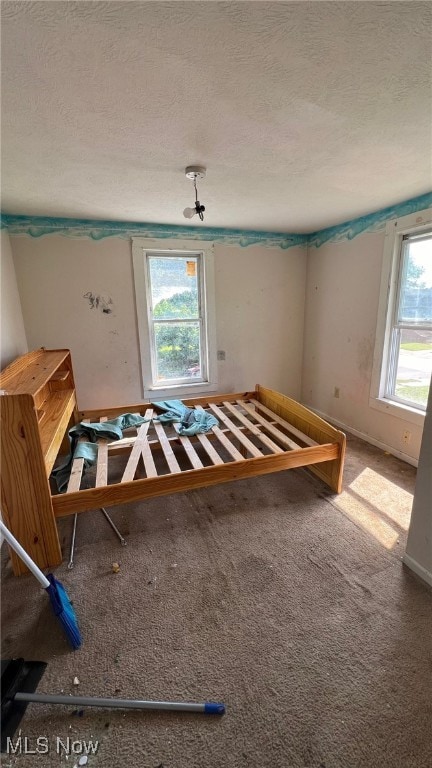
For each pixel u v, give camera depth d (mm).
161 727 1041
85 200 2418
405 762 947
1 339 2338
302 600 1470
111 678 1176
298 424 2605
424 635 1309
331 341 3533
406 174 2018
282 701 1098
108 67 1065
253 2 846
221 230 3395
